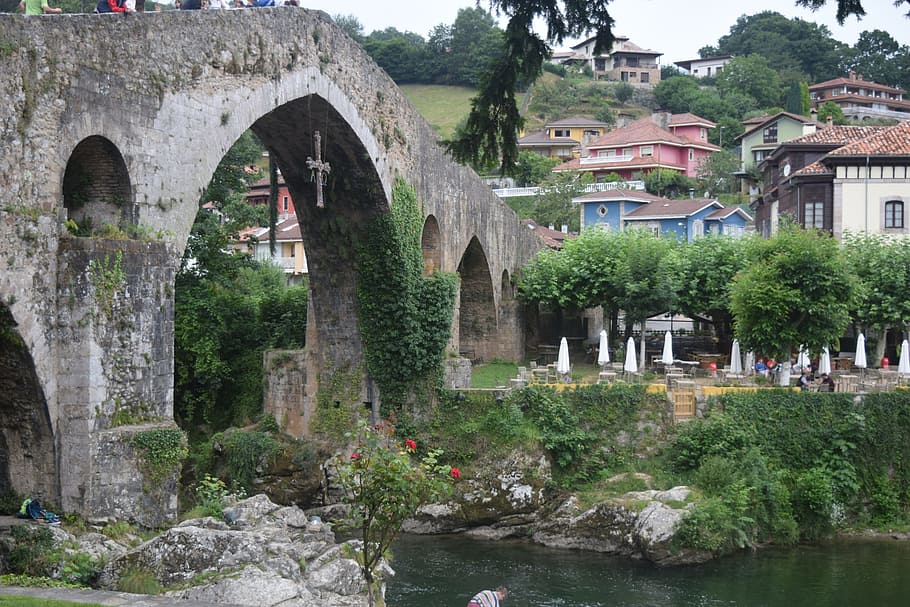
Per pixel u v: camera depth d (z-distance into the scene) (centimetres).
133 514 2189
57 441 2134
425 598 2911
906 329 4788
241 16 2764
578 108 12175
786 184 6066
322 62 3209
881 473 3872
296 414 4103
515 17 1928
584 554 3434
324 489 3900
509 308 5509
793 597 2988
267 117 3303
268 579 1859
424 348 3962
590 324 6225
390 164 3794
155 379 2316
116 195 2308
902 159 5497
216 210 5312
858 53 13325
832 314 3972
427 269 4394
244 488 3838
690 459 3772
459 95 11394
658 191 9688
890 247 4812
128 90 2291
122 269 2211
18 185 1994
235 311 4584
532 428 3831
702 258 5047
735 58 13350
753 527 3556
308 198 3806
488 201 5284
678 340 5812
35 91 2020
